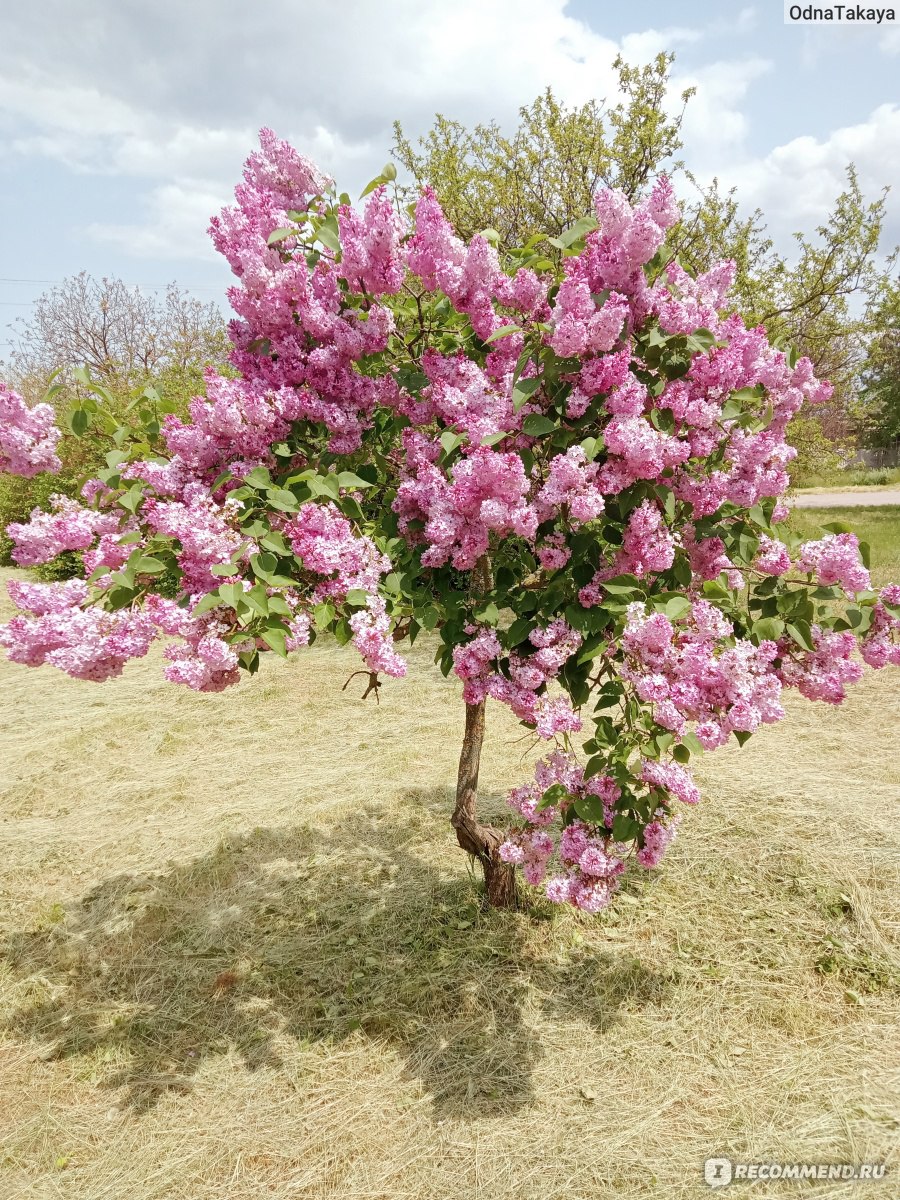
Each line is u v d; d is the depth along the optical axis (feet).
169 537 6.77
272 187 8.84
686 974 9.46
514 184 28.14
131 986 9.82
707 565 8.02
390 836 12.93
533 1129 7.49
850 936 9.95
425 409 8.13
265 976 9.81
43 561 7.28
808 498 69.67
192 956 10.27
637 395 6.37
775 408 8.07
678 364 7.16
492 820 12.94
